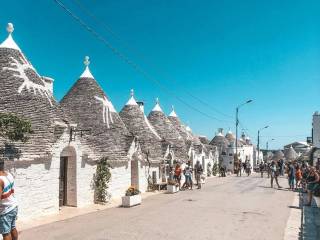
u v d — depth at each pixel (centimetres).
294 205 1814
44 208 1431
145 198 2039
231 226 1275
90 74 2275
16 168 1295
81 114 2083
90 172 1761
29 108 1500
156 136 2816
